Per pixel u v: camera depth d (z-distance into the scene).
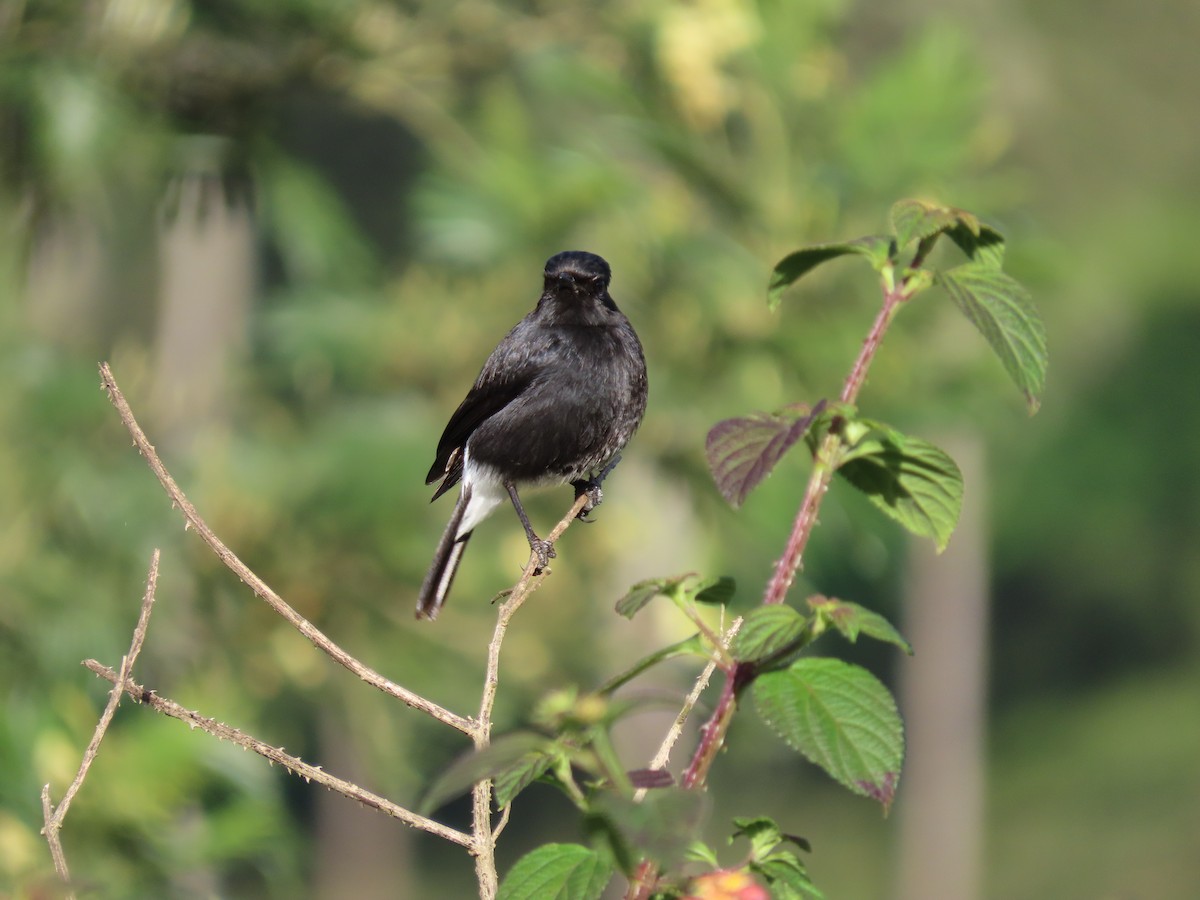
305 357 13.29
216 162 11.62
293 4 11.34
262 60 11.98
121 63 11.32
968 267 3.87
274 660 12.12
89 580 10.86
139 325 28.39
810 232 11.28
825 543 11.83
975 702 49.34
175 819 8.62
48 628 10.30
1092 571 54.34
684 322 11.88
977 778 49.12
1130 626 54.56
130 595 10.94
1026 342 3.76
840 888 46.66
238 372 13.90
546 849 3.55
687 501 12.44
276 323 13.41
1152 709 51.44
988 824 48.88
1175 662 53.62
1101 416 52.03
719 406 11.62
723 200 11.48
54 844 4.46
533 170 11.90
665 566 15.12
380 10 12.59
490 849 4.12
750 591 12.40
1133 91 42.09
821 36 11.60
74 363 12.02
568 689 3.23
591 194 11.49
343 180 32.84
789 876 3.69
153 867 8.31
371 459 12.46
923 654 49.44
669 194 11.88
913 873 48.09
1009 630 55.56
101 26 11.15
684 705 3.34
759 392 11.62
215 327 25.94
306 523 12.40
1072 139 42.19
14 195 11.16
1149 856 44.25
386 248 32.72
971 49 11.13
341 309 13.34
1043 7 40.97
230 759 8.95
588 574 14.73
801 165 11.42
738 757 13.99
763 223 11.46
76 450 11.32
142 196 12.05
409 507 12.73
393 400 13.33
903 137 10.88
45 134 10.68
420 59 13.25
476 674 13.05
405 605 12.88
